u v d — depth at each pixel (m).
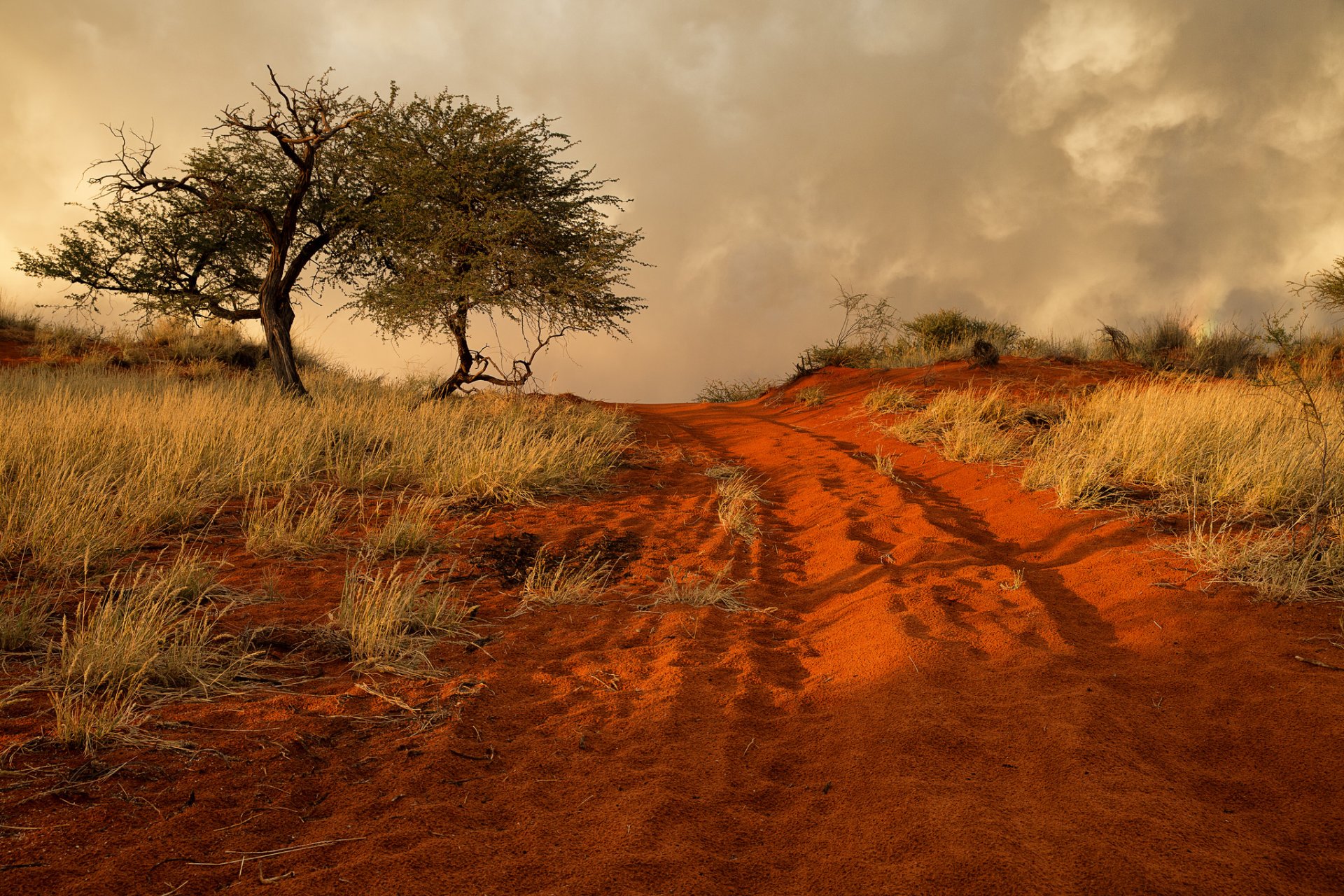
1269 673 3.25
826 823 2.57
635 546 6.55
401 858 2.35
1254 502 5.49
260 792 2.74
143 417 8.58
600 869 2.31
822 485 8.21
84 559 4.94
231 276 15.58
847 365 19.75
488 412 12.84
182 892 2.18
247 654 3.81
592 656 4.17
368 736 3.23
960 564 5.23
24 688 3.32
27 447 6.92
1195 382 11.84
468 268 14.13
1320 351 14.04
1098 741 2.90
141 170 12.20
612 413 14.44
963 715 3.20
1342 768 2.59
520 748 3.17
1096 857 2.22
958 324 20.14
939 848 2.32
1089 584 4.68
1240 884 2.09
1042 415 9.95
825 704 3.53
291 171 14.13
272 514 6.41
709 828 2.56
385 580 5.26
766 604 5.07
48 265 14.13
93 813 2.52
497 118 13.94
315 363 19.25
